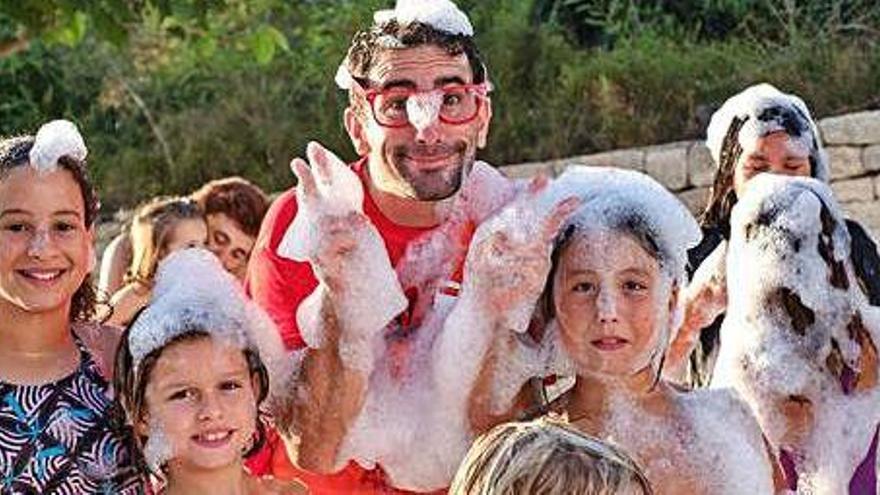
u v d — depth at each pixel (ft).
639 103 37.91
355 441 14.42
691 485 14.10
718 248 16.40
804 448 15.57
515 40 39.60
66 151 14.33
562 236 13.99
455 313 14.12
